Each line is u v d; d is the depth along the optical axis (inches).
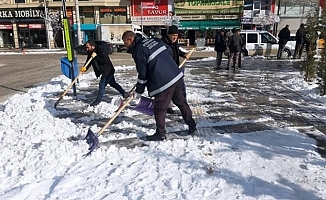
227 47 515.8
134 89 175.9
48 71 526.9
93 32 1304.1
